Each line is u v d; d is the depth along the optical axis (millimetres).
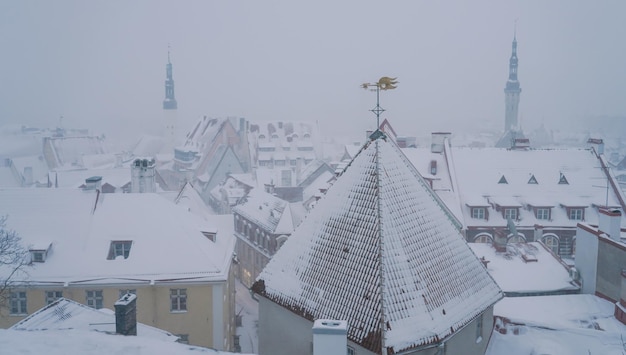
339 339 16031
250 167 134875
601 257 37250
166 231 42031
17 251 39062
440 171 67250
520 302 34969
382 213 24141
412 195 25984
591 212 64625
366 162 26188
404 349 21375
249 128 145000
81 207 43250
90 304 39438
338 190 26844
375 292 22438
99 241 41188
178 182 143625
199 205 70938
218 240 45750
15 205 42875
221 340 40562
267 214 66188
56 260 39844
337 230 25594
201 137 146125
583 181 67125
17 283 38250
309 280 25531
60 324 26609
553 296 35812
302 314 24766
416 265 23766
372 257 23375
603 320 32312
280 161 136750
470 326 25500
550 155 69750
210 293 40219
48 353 14852
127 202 44031
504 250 45312
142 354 15438
